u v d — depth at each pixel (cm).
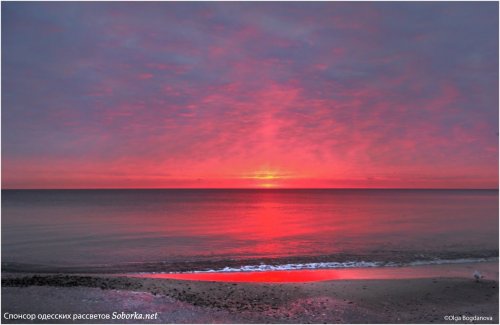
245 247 2909
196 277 1939
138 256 2516
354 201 13675
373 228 4275
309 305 1384
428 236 3525
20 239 3281
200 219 5578
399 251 2711
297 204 11150
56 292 1417
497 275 1959
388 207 9244
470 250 2738
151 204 10550
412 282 1738
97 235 3572
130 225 4556
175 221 5181
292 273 2038
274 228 4306
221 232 3894
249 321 1167
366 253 2633
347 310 1333
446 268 2147
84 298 1345
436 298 1499
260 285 1666
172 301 1362
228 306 1338
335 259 2423
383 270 2105
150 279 1728
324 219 5656
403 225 4625
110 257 2473
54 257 2464
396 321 1211
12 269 2105
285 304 1393
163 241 3216
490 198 16988
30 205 9362
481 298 1506
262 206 9944
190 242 3169
